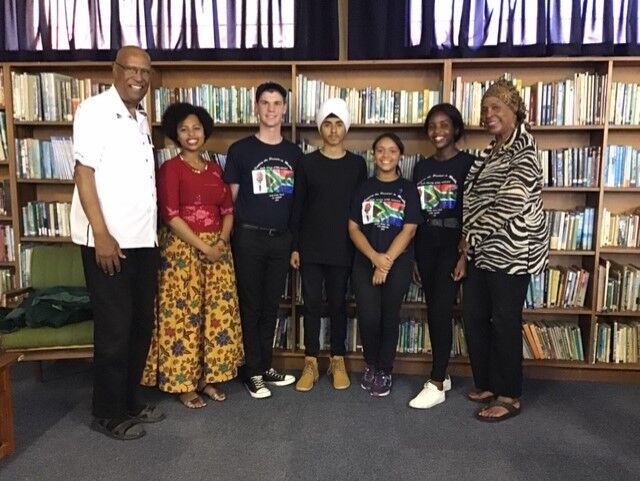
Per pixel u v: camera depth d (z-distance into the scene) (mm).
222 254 2666
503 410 2578
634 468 2154
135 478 2068
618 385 3066
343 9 3264
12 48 3277
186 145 2604
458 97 3119
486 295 2646
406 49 3113
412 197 2758
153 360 2643
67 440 2369
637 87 3023
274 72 3389
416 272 3211
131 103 2350
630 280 3078
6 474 2094
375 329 2844
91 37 3246
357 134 3383
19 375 3184
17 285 3336
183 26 3203
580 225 3123
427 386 2781
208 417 2590
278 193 2762
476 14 3062
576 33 3000
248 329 2824
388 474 2104
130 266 2338
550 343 3172
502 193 2408
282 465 2164
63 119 3250
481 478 2078
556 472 2123
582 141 3268
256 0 3154
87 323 2824
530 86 3182
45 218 3344
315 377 3033
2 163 3309
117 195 2252
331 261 2834
